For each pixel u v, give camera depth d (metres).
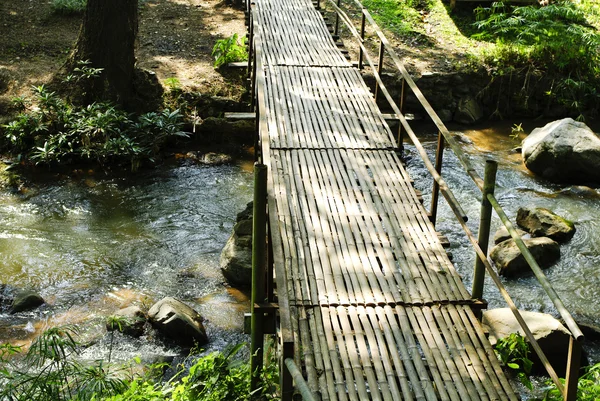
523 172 9.74
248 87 10.71
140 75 10.67
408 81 6.13
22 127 9.58
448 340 4.14
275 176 5.77
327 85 7.98
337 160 6.13
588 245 7.93
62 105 9.80
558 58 11.66
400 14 13.43
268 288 4.28
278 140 6.46
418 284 4.55
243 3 13.75
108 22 10.18
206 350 6.11
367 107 7.40
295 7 10.91
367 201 5.46
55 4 12.88
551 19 12.73
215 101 10.58
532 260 3.53
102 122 9.58
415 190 5.68
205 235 8.05
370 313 4.29
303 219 5.16
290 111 7.18
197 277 7.25
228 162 9.82
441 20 13.28
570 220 8.44
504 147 10.60
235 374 4.45
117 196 8.88
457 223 8.38
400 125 6.41
